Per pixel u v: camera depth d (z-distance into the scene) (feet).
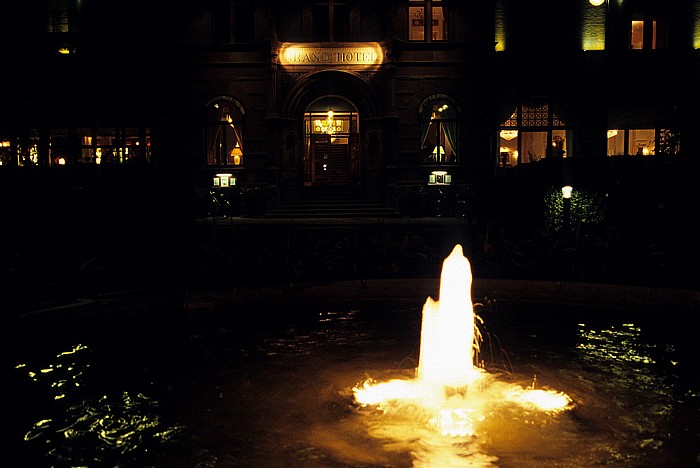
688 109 87.15
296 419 16.81
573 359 22.45
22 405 18.17
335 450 14.71
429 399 18.26
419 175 88.22
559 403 17.81
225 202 84.02
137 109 85.51
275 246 47.34
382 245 46.78
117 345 25.02
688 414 16.88
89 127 86.89
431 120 87.97
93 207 58.85
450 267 20.47
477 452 14.49
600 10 87.71
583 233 51.21
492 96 87.51
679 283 34.37
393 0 85.81
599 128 88.33
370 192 89.10
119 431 16.16
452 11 87.45
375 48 86.69
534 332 26.48
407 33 87.35
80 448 15.14
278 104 87.56
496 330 26.94
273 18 85.30
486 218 57.98
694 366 21.52
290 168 88.63
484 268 40.42
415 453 14.48
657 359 22.40
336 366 21.86
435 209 84.79
